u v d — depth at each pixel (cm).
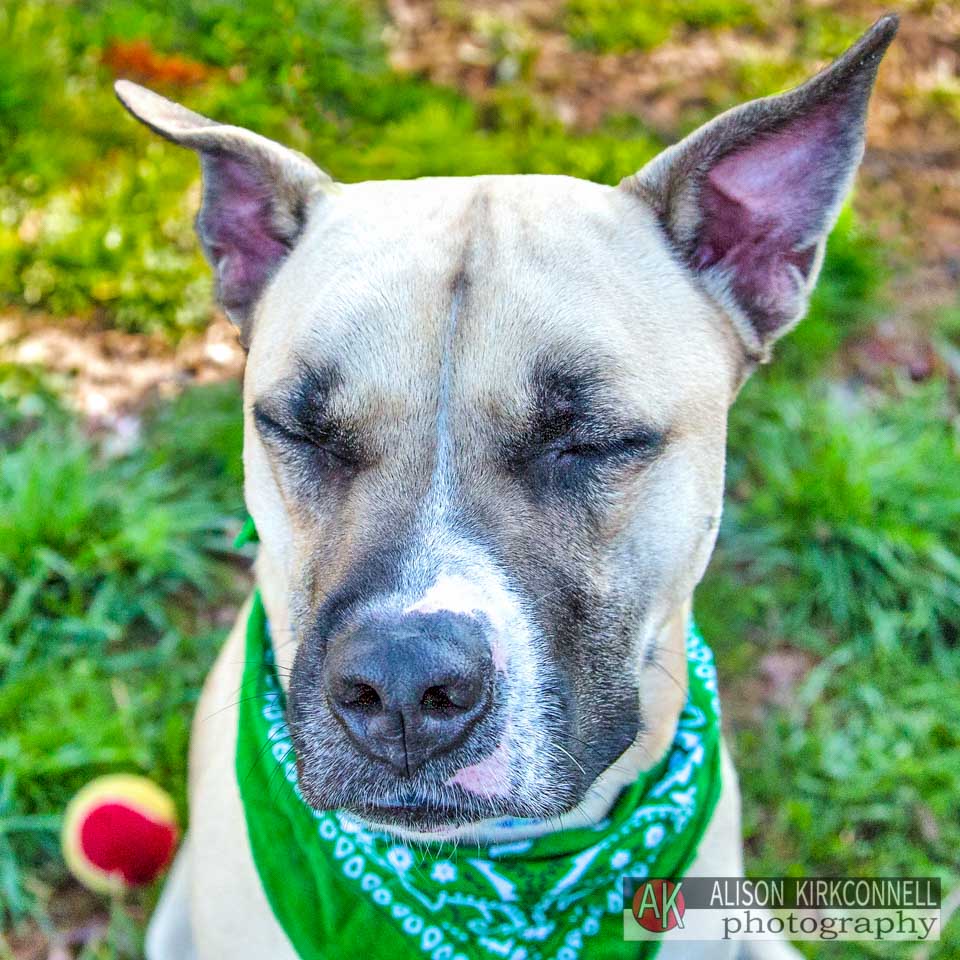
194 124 48
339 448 42
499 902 47
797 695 72
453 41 117
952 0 134
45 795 64
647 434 41
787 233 46
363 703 37
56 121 97
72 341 87
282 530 45
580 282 41
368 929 47
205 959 50
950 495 79
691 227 45
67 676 69
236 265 49
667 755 49
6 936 61
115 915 61
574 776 40
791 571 78
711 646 74
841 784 68
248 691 48
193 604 75
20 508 73
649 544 43
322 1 111
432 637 37
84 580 73
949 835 66
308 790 40
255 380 44
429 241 42
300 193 47
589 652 41
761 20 129
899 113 119
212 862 49
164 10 109
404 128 101
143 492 76
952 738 70
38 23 104
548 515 41
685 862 49
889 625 74
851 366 92
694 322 44
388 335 41
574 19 124
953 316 95
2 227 91
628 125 111
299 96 104
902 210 108
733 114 43
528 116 109
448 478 40
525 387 40
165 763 67
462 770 38
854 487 77
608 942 49
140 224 92
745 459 83
